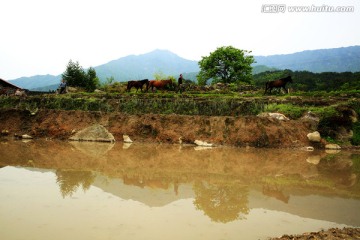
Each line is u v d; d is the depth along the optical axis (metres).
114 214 7.96
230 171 14.02
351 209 9.00
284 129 21.59
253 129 21.77
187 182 11.98
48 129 23.97
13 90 36.88
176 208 8.71
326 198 10.05
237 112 24.78
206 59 57.22
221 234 6.91
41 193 9.62
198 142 21.83
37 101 27.20
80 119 24.45
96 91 37.69
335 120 22.14
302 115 23.17
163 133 23.05
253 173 13.68
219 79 56.88
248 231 7.15
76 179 11.77
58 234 6.52
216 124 22.78
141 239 6.43
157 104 26.20
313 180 12.45
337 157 17.86
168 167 14.71
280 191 10.80
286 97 27.14
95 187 10.70
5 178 11.47
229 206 9.05
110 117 24.53
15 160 15.10
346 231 7.14
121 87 39.59
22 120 24.83
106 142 22.80
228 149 20.16
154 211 8.38
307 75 73.44
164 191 10.56
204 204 9.19
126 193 10.10
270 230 7.27
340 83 58.28
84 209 8.25
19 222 7.11
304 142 21.19
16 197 9.09
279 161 16.39
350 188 11.27
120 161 15.82
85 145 21.05
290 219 8.09
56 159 15.77
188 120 23.50
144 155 17.67
